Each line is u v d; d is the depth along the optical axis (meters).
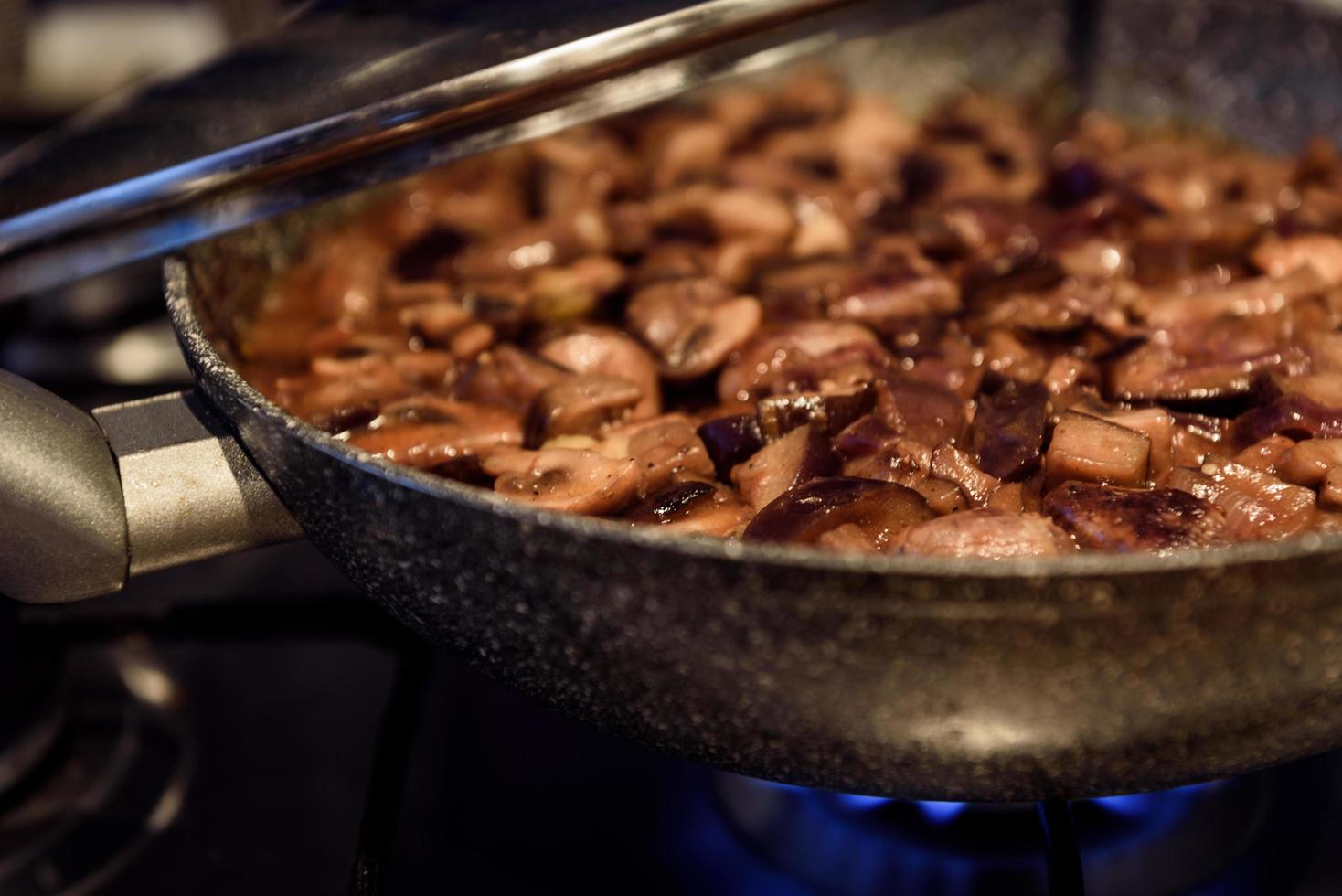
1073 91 0.57
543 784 0.44
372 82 0.38
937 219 0.47
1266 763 0.34
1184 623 0.31
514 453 0.38
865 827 0.41
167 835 0.44
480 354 0.43
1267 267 0.44
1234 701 0.32
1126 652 0.31
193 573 0.52
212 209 0.40
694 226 0.48
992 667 0.31
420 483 0.32
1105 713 0.32
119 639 0.43
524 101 0.38
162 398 0.37
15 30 0.63
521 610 0.33
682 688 0.33
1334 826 0.42
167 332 0.57
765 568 0.30
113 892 0.42
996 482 0.37
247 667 0.48
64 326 0.57
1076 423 0.37
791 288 0.44
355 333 0.44
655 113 0.55
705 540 0.31
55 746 0.44
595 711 0.35
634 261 0.48
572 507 0.36
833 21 0.48
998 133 0.53
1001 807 0.41
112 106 0.43
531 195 0.50
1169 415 0.38
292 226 0.48
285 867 0.43
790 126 0.54
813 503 0.35
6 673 0.42
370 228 0.50
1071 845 0.36
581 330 0.42
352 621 0.43
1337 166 0.49
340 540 0.35
